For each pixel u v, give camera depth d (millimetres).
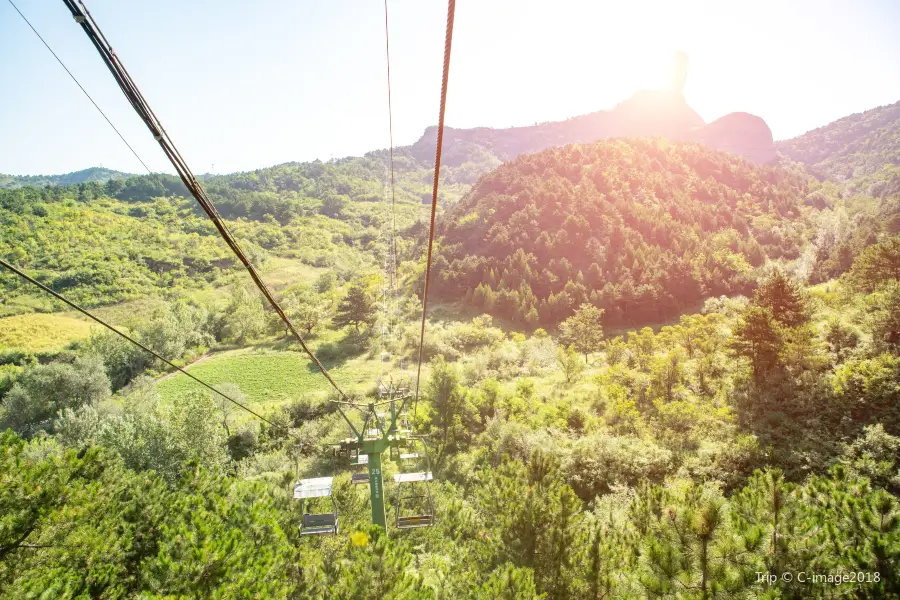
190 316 102375
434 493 30188
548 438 37656
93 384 63594
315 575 18531
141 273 142500
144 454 40000
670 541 12273
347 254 196375
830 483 13977
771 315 42219
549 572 16312
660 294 109812
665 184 162625
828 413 33281
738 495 14703
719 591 11031
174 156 4301
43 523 16562
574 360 62344
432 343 85750
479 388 56406
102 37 3227
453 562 20453
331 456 45000
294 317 105500
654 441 35750
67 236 151750
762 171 192750
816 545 11484
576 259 129625
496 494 19391
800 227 150500
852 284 61750
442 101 3971
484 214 156750
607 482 32281
